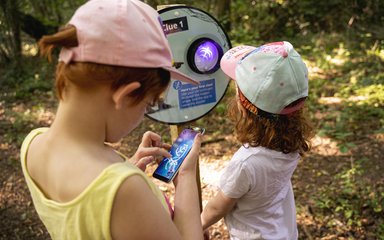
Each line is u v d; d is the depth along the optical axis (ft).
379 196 10.76
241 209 5.57
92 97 2.88
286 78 4.78
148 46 2.87
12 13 22.16
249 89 4.91
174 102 5.13
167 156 4.31
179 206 3.71
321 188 11.60
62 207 2.86
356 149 13.42
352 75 19.29
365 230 9.79
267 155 5.14
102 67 2.77
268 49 4.93
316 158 13.19
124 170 2.80
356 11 26.20
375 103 16.26
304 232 9.88
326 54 22.63
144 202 2.81
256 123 5.11
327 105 16.66
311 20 28.27
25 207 11.79
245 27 28.45
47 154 3.05
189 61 5.05
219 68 5.24
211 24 5.06
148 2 19.99
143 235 2.85
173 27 4.90
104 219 2.74
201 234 3.63
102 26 2.76
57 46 2.93
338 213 10.43
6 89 20.57
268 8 29.19
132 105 2.98
